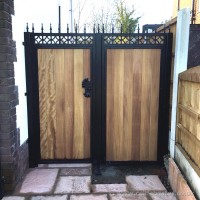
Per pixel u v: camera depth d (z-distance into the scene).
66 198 2.77
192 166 2.48
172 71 3.44
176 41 3.16
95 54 3.48
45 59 3.49
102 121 3.64
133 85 3.57
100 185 3.10
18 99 3.10
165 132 3.64
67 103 3.61
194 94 2.55
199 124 2.38
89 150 3.74
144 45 3.46
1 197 2.77
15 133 2.97
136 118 3.65
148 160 3.75
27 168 3.54
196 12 6.00
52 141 3.70
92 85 3.55
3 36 2.64
